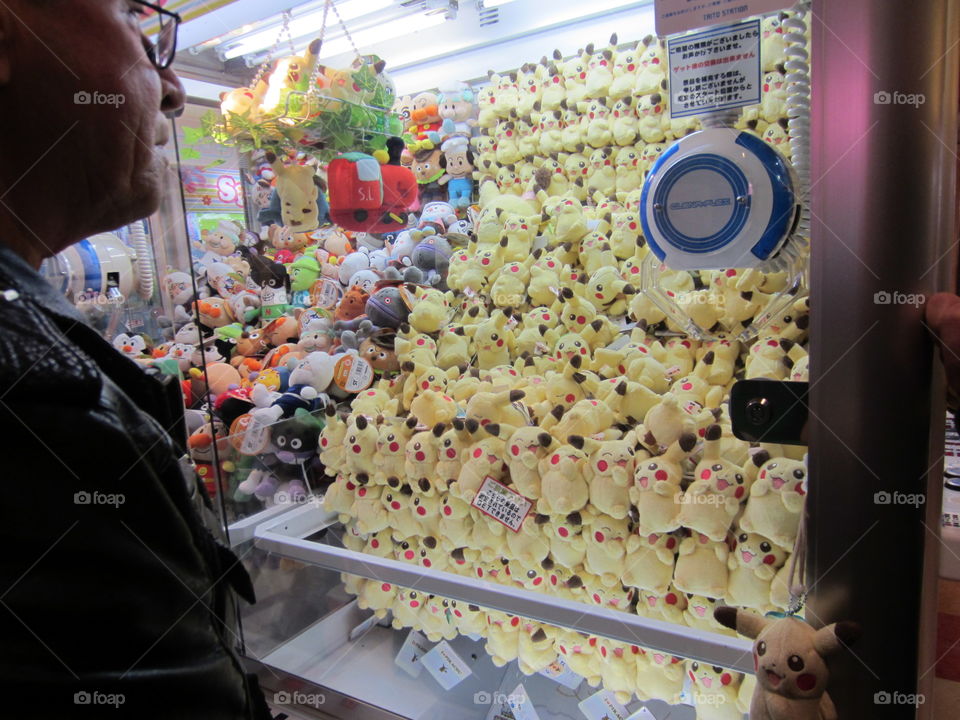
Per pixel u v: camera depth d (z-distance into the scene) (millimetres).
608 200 1597
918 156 510
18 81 530
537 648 1149
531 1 1490
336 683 1304
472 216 1799
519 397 1137
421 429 1244
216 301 1764
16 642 427
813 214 557
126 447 494
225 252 1755
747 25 634
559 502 1013
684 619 972
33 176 571
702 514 904
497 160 1832
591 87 1618
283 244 1857
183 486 626
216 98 1615
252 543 1329
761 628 607
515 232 1580
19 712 423
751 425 625
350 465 1288
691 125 1268
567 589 1091
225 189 1712
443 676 1284
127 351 1337
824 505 580
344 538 1354
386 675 1318
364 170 1515
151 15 725
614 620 930
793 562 652
